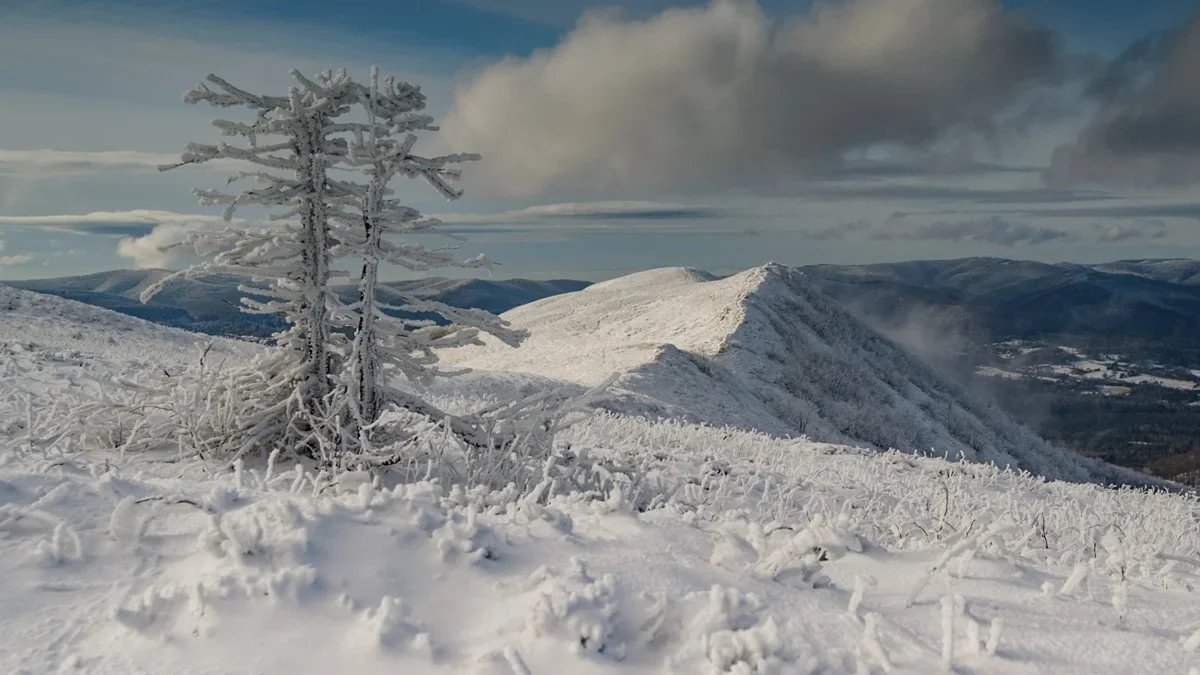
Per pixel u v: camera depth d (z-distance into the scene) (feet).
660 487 21.56
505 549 10.23
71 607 8.62
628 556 10.46
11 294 92.07
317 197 19.80
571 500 13.85
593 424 42.39
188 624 8.18
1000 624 8.34
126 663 7.67
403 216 20.27
